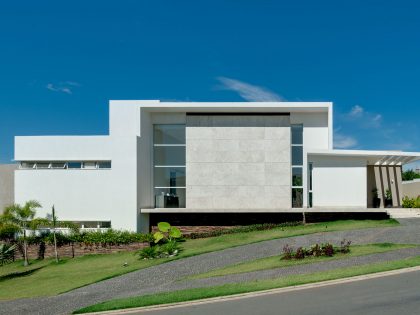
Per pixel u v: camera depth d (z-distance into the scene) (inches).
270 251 784.3
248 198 1135.6
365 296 452.4
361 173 1042.1
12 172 1226.0
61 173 1055.6
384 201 1181.7
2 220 949.2
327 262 657.0
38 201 1051.9
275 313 411.5
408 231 855.7
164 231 1009.5
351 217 1053.2
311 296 470.3
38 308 566.6
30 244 1007.0
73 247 989.2
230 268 685.9
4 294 708.7
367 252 701.3
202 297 499.5
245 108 1108.5
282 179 1133.7
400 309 397.1
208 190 1142.3
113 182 1050.7
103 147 1058.7
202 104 1103.6
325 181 1047.6
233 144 1147.3
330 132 1096.8
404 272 565.3
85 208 1048.2
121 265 829.2
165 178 1174.3
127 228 1039.0
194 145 1152.2
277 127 1143.6
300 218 1074.7
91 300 579.2
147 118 1158.3
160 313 452.1
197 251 843.4
